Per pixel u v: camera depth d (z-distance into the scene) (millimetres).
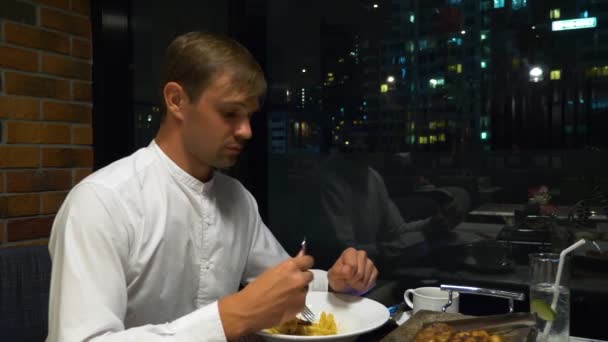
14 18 1510
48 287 1150
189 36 879
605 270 1368
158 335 696
